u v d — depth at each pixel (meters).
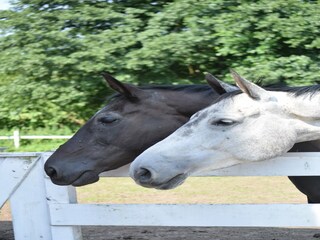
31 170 4.13
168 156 3.29
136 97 3.82
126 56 10.20
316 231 6.15
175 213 3.78
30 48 10.64
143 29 10.76
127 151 3.79
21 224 4.19
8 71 11.09
